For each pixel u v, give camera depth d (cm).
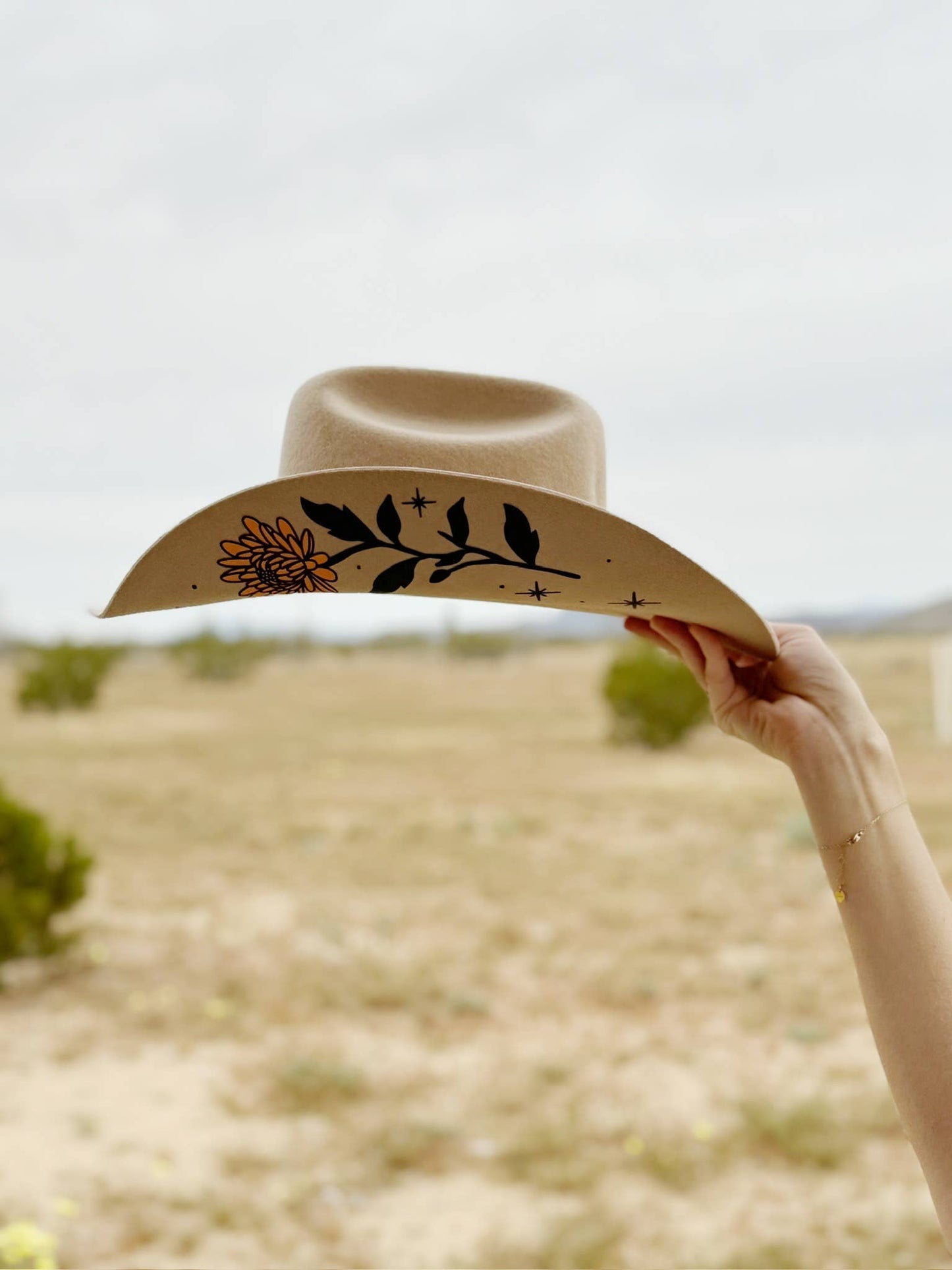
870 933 99
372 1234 371
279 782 1580
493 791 1479
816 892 863
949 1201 87
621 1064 523
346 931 766
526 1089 491
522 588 120
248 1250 360
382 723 2642
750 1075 508
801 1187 404
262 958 701
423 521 104
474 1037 562
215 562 113
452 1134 442
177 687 4272
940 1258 354
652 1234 371
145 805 1356
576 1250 351
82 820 1241
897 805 105
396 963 682
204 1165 419
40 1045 547
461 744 2114
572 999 620
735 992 630
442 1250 361
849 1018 586
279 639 6900
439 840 1126
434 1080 503
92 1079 504
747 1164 422
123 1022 581
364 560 113
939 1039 92
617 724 1981
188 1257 355
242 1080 503
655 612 123
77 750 2002
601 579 114
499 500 100
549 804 1358
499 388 151
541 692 3975
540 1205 391
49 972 667
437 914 818
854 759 108
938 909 98
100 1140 441
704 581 107
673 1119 460
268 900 864
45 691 2819
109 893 879
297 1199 393
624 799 1387
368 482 99
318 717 2830
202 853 1059
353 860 1023
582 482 140
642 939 743
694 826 1183
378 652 7956
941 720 2161
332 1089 488
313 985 641
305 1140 441
